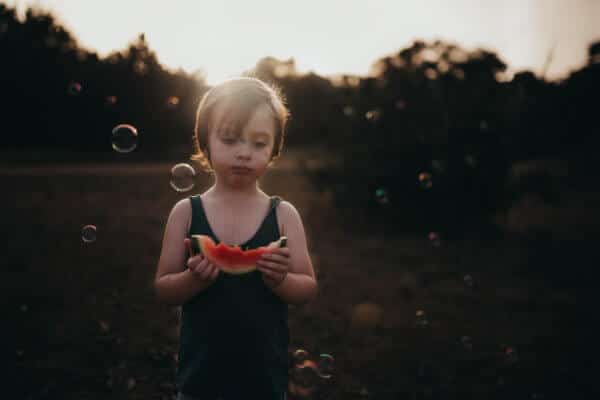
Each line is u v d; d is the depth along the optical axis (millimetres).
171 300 1583
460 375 3666
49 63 17109
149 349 3609
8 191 9633
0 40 17125
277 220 1700
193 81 12586
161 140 16969
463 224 8453
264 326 1607
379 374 3580
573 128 14211
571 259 7238
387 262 6676
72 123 17516
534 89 8641
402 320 4590
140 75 14133
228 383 1597
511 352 4082
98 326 3906
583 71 13984
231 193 1674
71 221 7266
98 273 5125
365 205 8719
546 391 3521
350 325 4363
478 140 8266
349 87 9305
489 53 8703
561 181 12883
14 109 17609
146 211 8523
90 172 13250
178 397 1655
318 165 9586
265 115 1606
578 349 4246
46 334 3709
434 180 8297
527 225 9586
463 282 5953
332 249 7152
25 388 3021
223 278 1589
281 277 1524
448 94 8484
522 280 6242
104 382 3164
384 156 8523
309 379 3367
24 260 5312
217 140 1597
